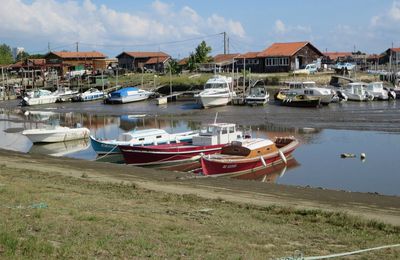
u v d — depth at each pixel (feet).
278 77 275.18
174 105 239.91
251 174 92.53
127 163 103.14
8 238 31.89
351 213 52.90
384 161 100.42
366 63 396.98
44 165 91.86
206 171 87.56
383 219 50.47
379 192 76.64
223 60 344.49
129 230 38.24
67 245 32.27
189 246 34.91
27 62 394.11
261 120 173.17
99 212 44.91
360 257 35.09
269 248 36.27
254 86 259.80
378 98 223.92
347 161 101.65
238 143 96.37
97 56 442.91
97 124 186.70
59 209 44.34
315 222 46.80
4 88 343.87
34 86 354.95
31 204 45.98
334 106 207.10
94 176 77.97
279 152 98.48
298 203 58.80
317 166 97.50
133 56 428.15
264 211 51.78
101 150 112.88
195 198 58.03
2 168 80.64
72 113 229.45
